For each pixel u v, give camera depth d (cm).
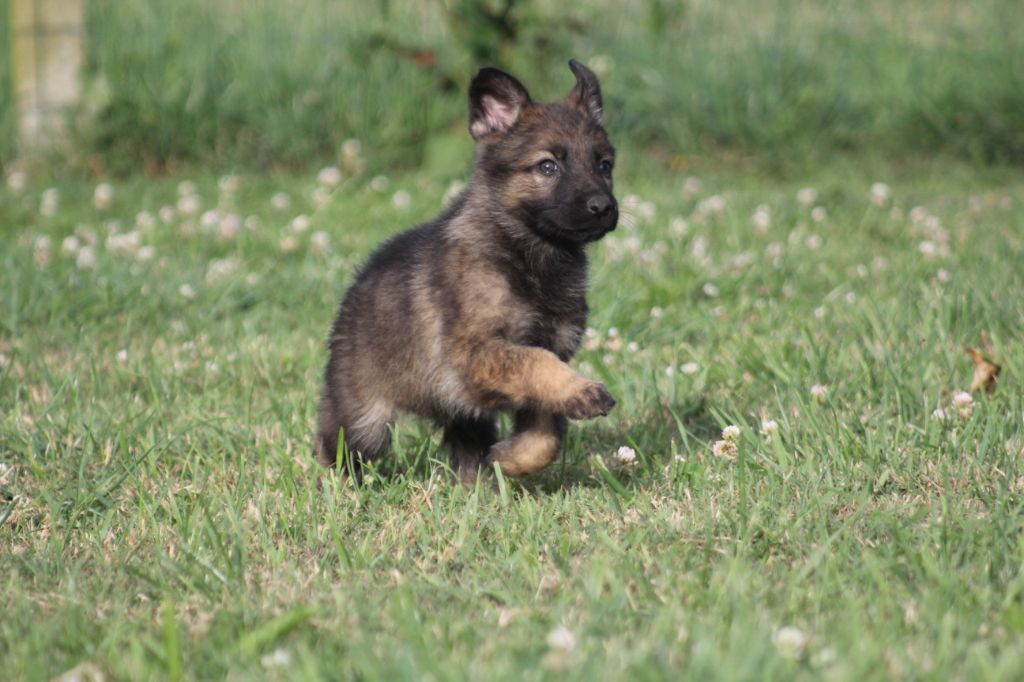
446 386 1271
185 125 3139
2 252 2280
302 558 1095
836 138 3294
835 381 1484
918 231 2372
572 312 1318
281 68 3241
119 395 1587
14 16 3050
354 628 913
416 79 3200
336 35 3331
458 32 3098
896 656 826
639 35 3450
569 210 1284
